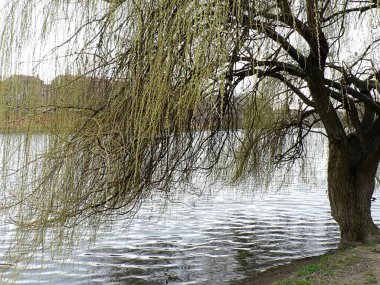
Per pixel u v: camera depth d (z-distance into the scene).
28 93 6.18
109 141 5.77
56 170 5.95
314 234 15.10
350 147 10.97
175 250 12.91
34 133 6.09
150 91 5.18
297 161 14.03
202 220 16.89
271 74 8.07
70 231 6.46
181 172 7.18
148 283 10.00
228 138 8.06
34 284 9.38
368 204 10.76
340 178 10.69
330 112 10.21
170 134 6.10
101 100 6.04
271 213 18.64
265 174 13.10
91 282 9.92
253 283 9.70
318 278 8.27
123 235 13.98
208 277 10.49
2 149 6.11
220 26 4.85
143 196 6.84
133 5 5.70
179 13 4.98
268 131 12.38
